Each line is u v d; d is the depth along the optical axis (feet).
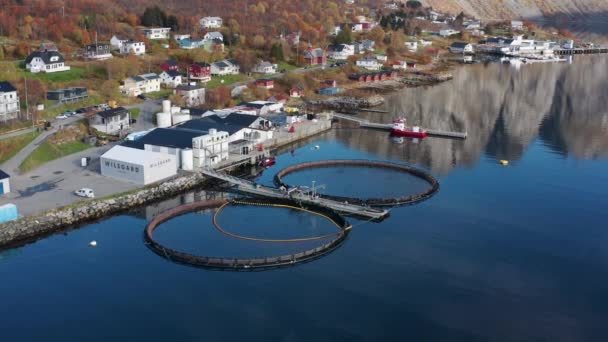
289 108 518.78
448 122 520.42
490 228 284.20
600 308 216.54
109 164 322.75
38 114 408.87
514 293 225.35
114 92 487.20
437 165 388.16
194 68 577.84
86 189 291.38
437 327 201.87
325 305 212.84
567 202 321.52
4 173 293.23
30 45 582.35
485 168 382.83
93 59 576.20
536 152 423.64
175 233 271.28
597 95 655.35
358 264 244.01
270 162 380.78
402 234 274.98
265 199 315.99
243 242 262.88
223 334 194.90
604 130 491.72
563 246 266.57
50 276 229.86
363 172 370.32
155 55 634.43
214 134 355.77
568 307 216.74
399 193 331.98
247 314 206.39
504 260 251.80
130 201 298.56
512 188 343.67
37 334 193.06
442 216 297.74
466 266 245.24
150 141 352.28
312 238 268.00
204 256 247.91
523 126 505.66
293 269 238.07
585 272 243.19
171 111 438.40
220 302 213.46
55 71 518.37
